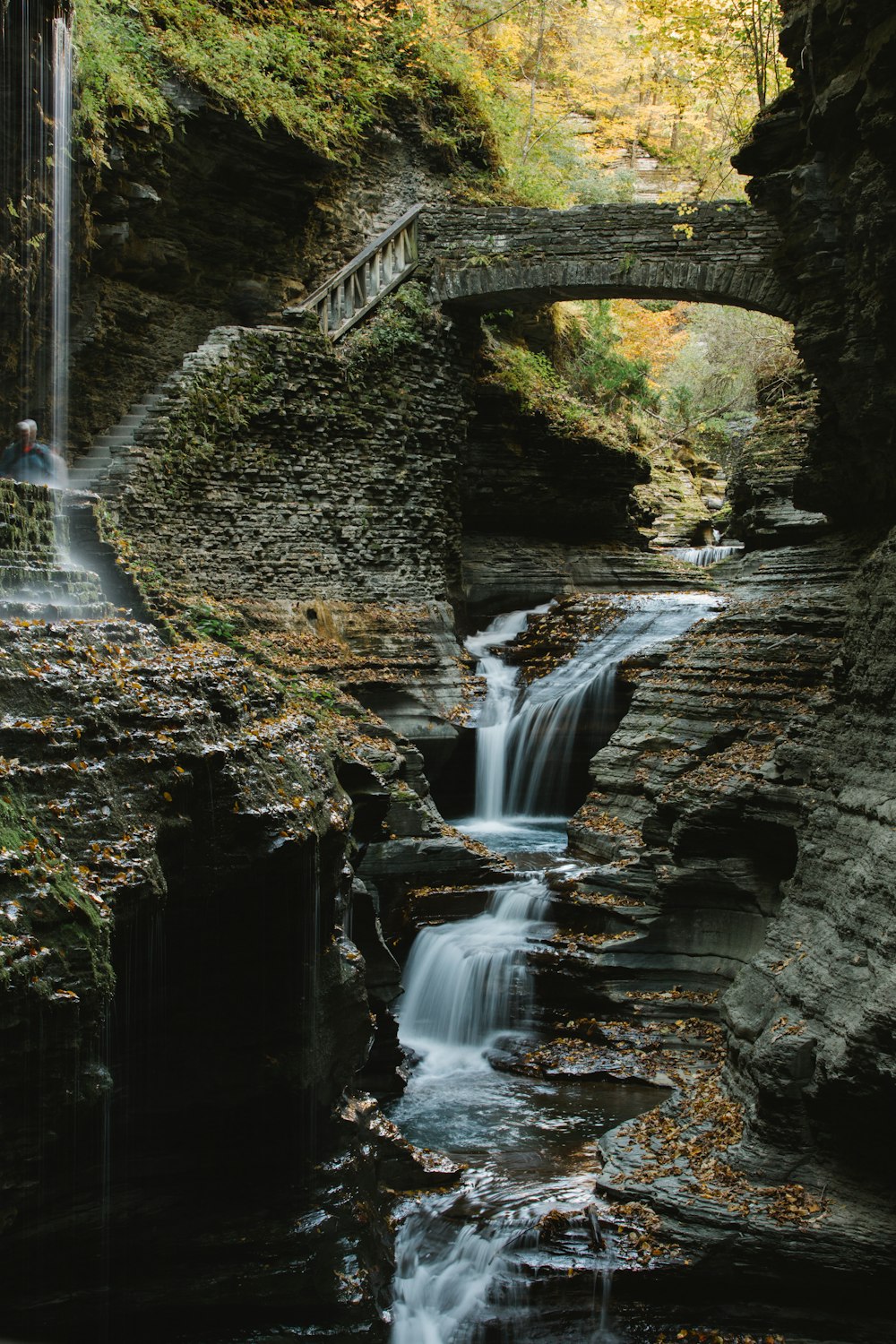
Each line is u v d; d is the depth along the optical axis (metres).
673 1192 9.24
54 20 14.56
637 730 16.55
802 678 14.78
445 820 20.08
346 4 23.62
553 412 25.55
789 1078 9.35
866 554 16.39
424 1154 10.27
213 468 18.80
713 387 36.84
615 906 14.07
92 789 6.51
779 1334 8.59
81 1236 6.59
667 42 24.62
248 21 21.73
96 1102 5.92
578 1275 8.82
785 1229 8.66
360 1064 9.61
